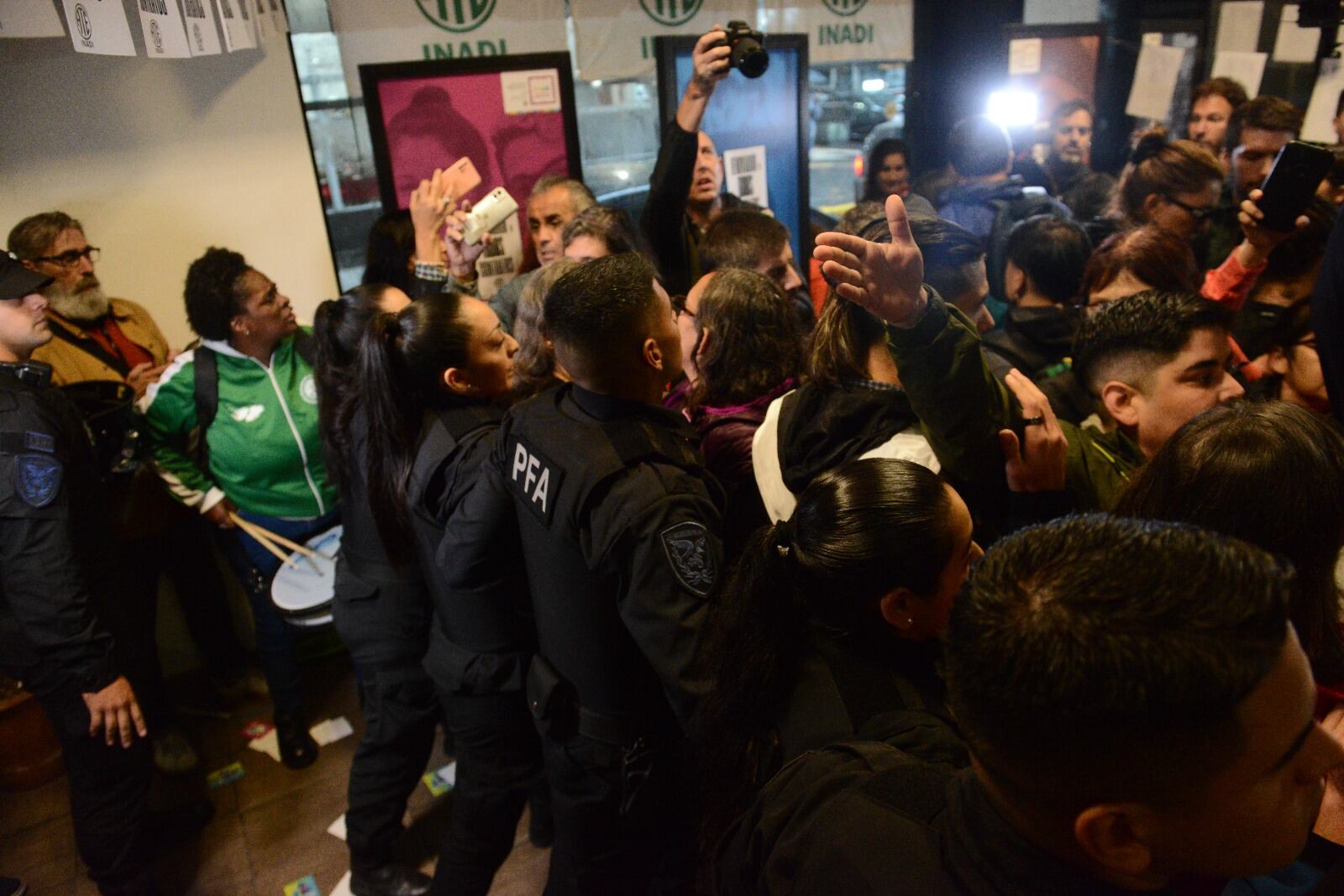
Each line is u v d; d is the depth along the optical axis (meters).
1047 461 1.21
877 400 1.27
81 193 2.58
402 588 1.91
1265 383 1.82
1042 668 0.53
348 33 2.76
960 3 3.69
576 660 1.48
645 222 2.65
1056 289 2.14
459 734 1.78
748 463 1.60
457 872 1.86
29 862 2.35
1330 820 0.87
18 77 2.44
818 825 0.73
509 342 1.75
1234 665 0.49
